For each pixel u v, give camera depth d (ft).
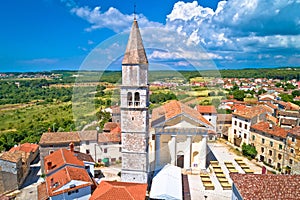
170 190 107.14
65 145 148.77
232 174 85.87
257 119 180.14
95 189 106.73
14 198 121.49
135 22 93.66
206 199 115.44
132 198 92.58
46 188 104.99
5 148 197.36
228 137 205.36
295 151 141.79
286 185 78.54
